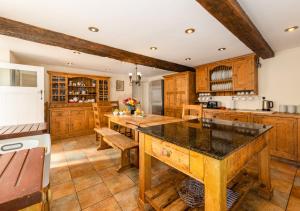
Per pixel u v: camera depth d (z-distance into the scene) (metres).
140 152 1.58
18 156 0.99
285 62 3.27
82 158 2.98
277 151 2.86
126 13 1.91
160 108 5.97
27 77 3.19
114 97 6.18
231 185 1.57
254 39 2.34
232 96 4.09
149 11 1.86
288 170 2.45
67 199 1.77
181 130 1.51
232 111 3.51
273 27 2.27
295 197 1.76
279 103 3.37
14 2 1.67
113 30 2.37
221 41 2.82
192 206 1.29
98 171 2.45
